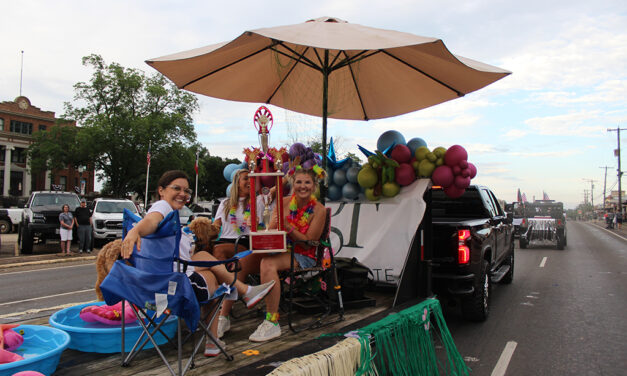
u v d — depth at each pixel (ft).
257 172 10.24
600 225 182.39
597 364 14.25
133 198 140.77
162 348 9.62
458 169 14.07
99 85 110.01
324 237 11.50
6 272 34.04
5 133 157.48
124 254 7.13
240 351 9.19
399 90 17.44
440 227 16.81
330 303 11.72
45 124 170.30
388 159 14.19
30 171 119.14
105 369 8.25
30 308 21.61
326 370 7.76
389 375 10.36
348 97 18.53
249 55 14.89
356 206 15.64
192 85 15.84
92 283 28.99
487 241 18.81
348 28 11.37
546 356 14.94
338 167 16.78
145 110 114.93
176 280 7.51
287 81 17.52
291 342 9.75
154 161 112.27
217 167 182.70
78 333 9.21
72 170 174.40
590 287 28.09
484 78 14.32
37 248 51.80
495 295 25.36
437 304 13.21
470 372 13.47
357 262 14.01
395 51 14.40
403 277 13.14
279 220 10.06
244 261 11.70
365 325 10.19
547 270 36.11
